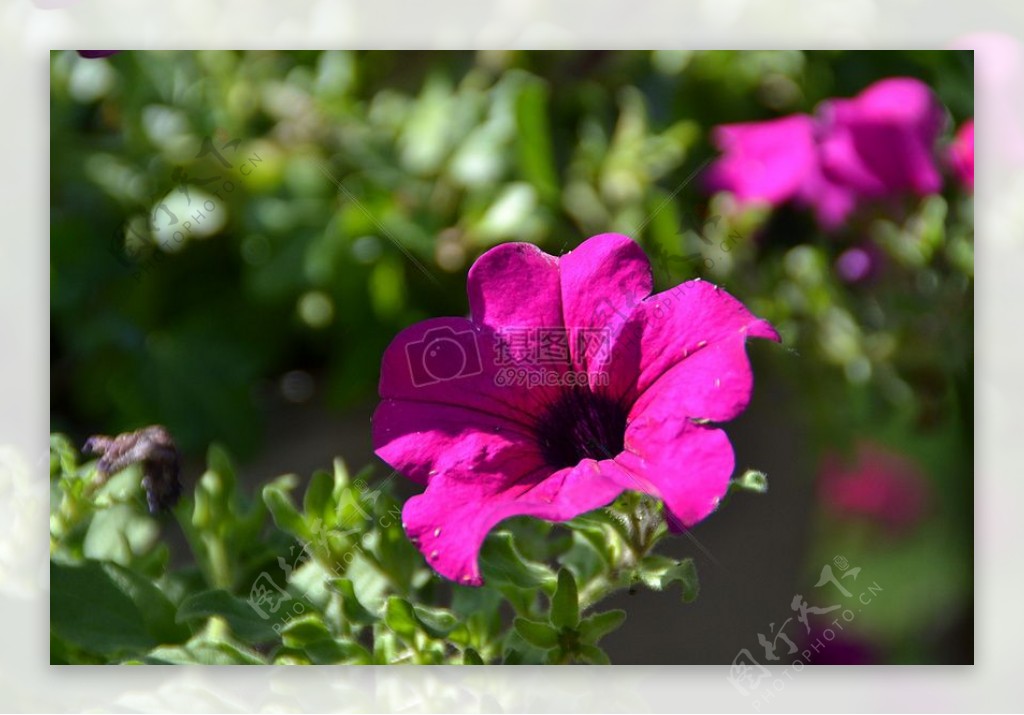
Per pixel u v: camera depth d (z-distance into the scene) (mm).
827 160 660
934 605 714
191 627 516
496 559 493
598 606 646
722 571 675
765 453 726
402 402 476
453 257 741
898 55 750
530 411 478
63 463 521
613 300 479
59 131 733
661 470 458
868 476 727
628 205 735
